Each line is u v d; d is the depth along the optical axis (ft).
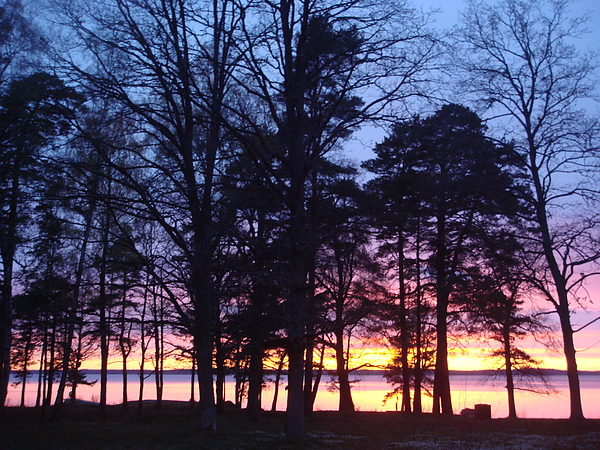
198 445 48.65
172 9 52.75
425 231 90.27
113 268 66.28
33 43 57.88
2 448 47.57
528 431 64.28
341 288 82.89
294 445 47.91
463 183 73.20
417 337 102.63
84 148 58.29
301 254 50.93
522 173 83.87
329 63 50.21
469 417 88.28
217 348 66.69
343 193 56.13
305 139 52.08
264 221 52.16
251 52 50.88
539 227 77.00
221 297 57.93
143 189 53.62
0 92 55.52
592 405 162.61
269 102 51.67
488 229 81.82
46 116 57.00
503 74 72.38
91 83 51.19
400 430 65.21
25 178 56.24
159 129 56.95
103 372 97.14
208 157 57.47
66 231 79.71
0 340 75.72
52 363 97.55
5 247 65.82
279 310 55.67
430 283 91.35
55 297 76.48
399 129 52.16
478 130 74.43
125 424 71.36
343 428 67.05
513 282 78.18
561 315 72.13
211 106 50.21
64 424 71.26
